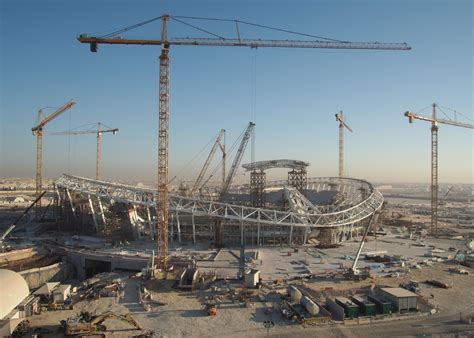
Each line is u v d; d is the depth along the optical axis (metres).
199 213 126.38
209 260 104.06
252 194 166.00
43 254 115.75
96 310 68.19
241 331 59.25
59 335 57.81
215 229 127.88
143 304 69.19
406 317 64.12
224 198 194.12
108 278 88.69
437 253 116.50
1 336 56.34
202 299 72.88
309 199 177.25
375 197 153.75
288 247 123.69
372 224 156.12
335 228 133.62
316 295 73.56
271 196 179.12
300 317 62.34
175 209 128.50
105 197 138.88
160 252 110.00
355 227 148.62
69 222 157.12
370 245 129.50
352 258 107.31
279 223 124.81
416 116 179.38
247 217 125.69
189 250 118.81
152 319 64.00
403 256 111.25
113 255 105.94
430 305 69.00
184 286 78.06
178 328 60.41
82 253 109.62
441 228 182.75
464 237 153.88
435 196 179.38
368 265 98.69
